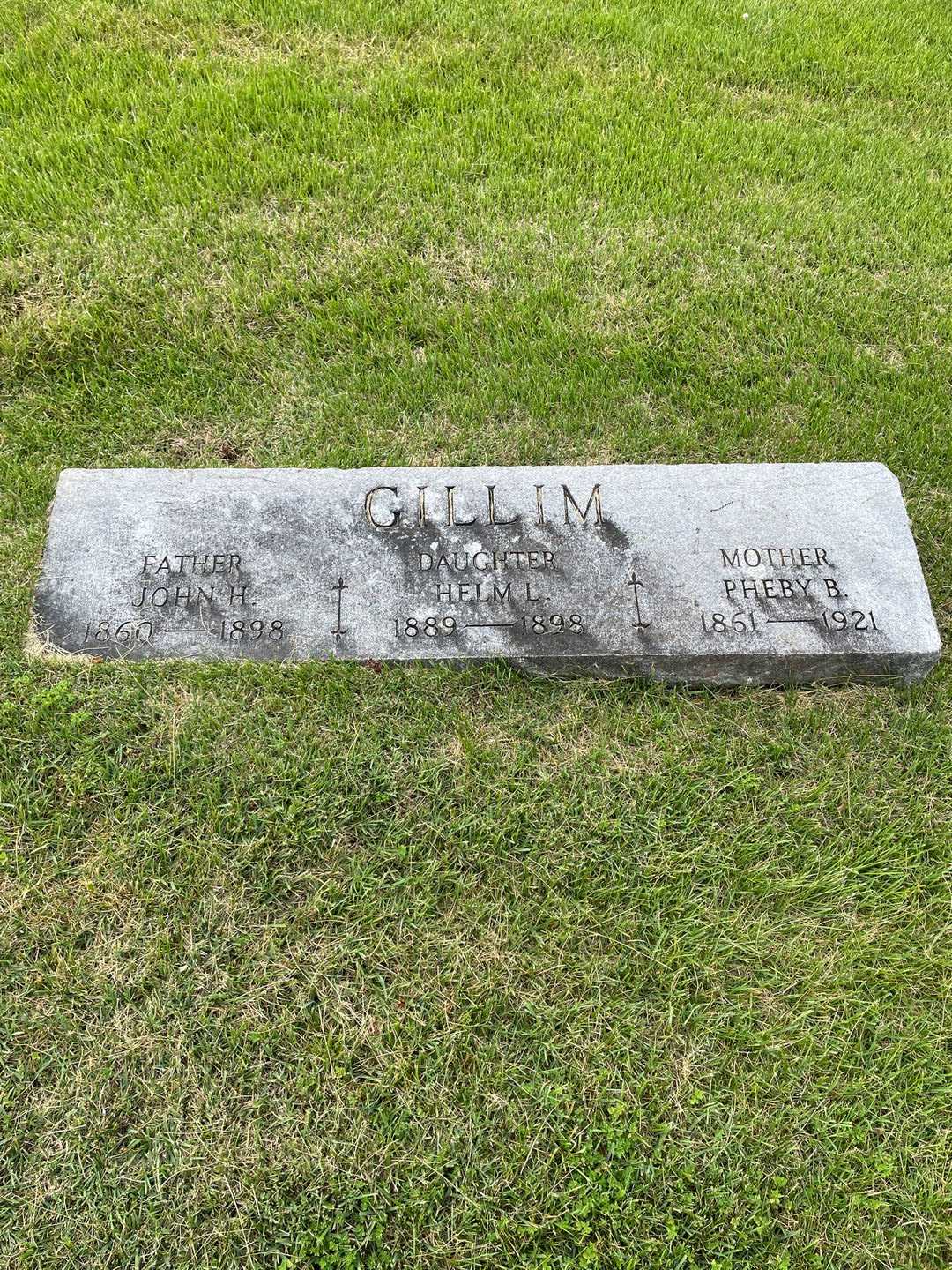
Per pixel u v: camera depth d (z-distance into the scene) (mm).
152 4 2033
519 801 1051
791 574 1194
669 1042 916
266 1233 806
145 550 1174
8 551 1207
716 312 1564
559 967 947
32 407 1369
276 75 1877
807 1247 824
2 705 1069
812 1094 895
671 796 1065
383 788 1047
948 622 1257
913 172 1898
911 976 968
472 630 1143
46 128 1742
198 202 1622
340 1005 915
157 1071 878
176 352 1429
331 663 1113
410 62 1955
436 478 1231
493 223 1642
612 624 1152
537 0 2178
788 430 1413
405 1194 824
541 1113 869
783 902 1008
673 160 1812
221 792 1034
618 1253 804
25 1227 805
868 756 1120
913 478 1391
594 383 1439
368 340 1463
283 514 1199
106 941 943
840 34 2250
